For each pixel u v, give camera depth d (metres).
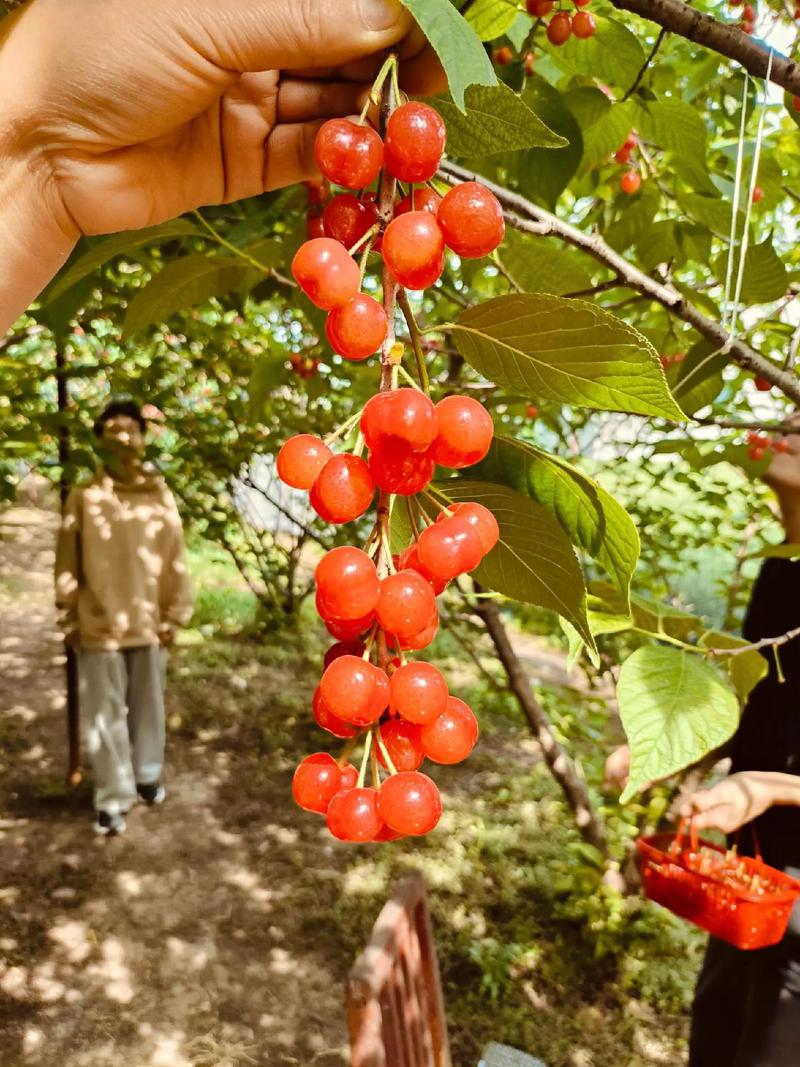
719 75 2.69
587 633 1.00
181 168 1.24
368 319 0.72
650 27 2.74
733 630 4.85
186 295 1.80
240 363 5.26
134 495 4.83
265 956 4.09
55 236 1.20
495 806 5.37
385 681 0.75
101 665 4.79
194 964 4.00
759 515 4.89
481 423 0.72
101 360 4.54
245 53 0.95
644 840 2.76
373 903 4.48
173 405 5.43
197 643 7.95
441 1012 2.70
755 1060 2.37
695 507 6.66
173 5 0.94
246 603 8.98
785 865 2.55
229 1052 3.53
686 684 1.16
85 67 1.00
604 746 5.94
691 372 1.66
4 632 7.94
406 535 1.03
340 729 0.83
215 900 4.45
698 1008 2.88
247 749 6.11
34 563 9.97
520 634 8.80
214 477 6.80
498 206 0.72
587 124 2.09
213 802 5.39
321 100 1.25
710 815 2.33
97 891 4.44
